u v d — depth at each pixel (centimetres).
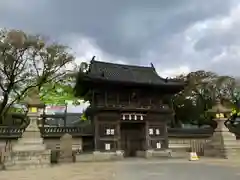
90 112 3359
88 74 3192
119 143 3244
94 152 3084
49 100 4172
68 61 3894
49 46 3775
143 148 3438
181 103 5484
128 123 3522
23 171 2008
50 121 5075
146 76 3762
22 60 3619
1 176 1717
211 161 2698
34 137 2447
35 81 3772
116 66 3747
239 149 3166
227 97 5334
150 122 3469
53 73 3866
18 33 3462
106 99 3334
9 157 2181
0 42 3391
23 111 4059
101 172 1862
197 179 1428
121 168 2125
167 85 3478
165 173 1727
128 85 3331
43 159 2366
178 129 3744
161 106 3584
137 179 1465
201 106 5416
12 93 3825
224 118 3344
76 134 3241
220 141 3212
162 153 3362
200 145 3538
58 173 1845
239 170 1856
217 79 5525
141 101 3522
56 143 3186
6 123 3850
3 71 3503
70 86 4084
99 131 3200
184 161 2758
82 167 2269
